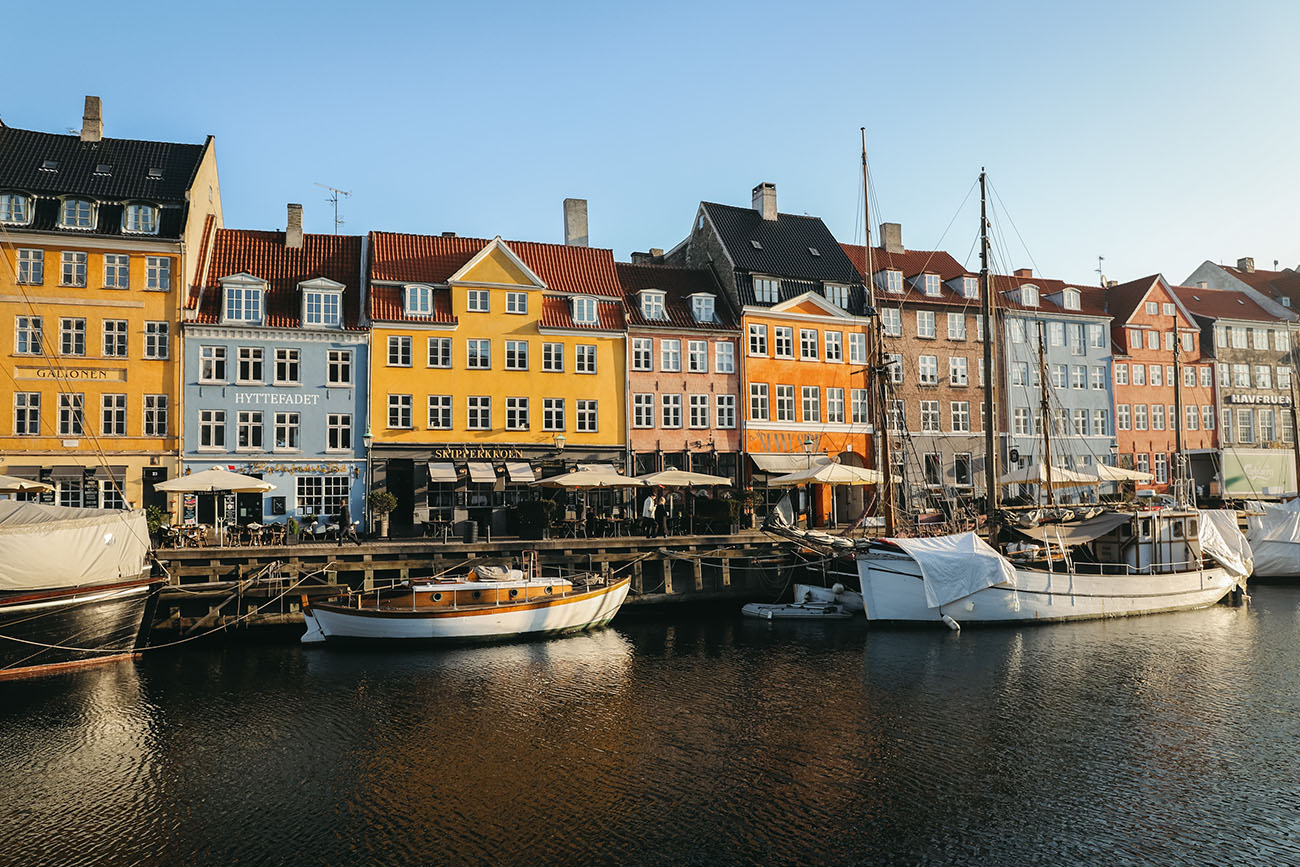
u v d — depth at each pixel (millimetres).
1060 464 54406
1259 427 62000
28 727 19141
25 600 22609
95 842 13766
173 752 17641
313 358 38719
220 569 28516
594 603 29562
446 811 14844
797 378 47375
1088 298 59750
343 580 30266
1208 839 13922
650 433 43812
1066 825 14398
